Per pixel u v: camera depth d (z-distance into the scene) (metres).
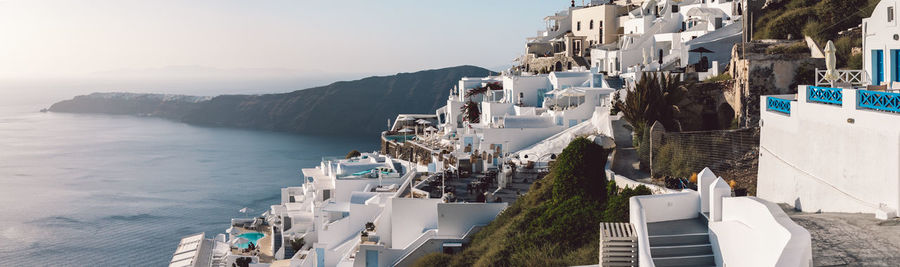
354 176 72.19
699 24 92.75
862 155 25.06
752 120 52.56
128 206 140.38
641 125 55.97
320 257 57.16
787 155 30.73
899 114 23.48
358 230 59.19
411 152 95.00
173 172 188.12
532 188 50.00
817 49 52.56
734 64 56.25
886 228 22.61
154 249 105.94
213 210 134.50
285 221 75.06
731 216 25.20
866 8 54.31
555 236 38.03
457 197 55.78
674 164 44.84
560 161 40.88
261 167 192.88
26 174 193.25
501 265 38.62
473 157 65.75
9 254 107.12
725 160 42.81
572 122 77.56
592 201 39.53
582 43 116.00
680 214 28.28
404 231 50.84
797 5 59.97
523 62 126.19
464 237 47.56
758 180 34.03
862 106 25.23
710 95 57.19
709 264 25.22
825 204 27.47
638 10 109.62
